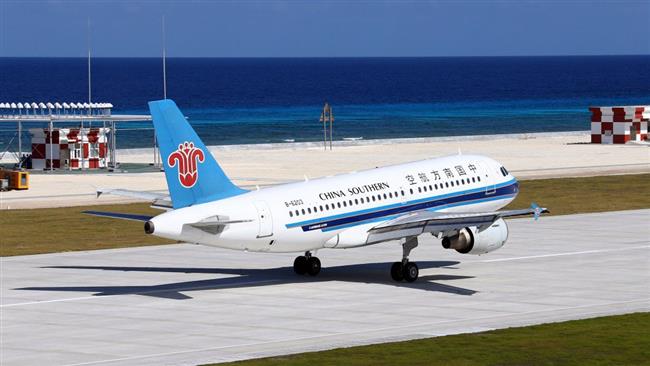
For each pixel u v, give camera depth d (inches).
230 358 3009.4
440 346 3134.8
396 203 4429.1
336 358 2979.8
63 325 3501.5
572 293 4067.4
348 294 4069.9
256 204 3988.7
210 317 3631.9
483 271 4606.3
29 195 7667.3
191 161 3909.9
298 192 4148.6
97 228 6023.6
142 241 5556.1
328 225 4185.5
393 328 3435.0
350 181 4350.4
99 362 2984.7
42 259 4948.3
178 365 2923.2
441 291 4128.9
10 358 3036.4
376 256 5049.2
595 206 7012.8
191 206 3878.0
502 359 2977.4
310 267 4490.7
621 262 4825.3
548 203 7165.4
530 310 3737.7
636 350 3085.6
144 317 3631.9
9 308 3789.4
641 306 3809.1
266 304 3865.7
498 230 4394.7
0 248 5280.5
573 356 3016.7
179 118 3873.0
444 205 4616.1
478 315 3654.0
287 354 3048.7
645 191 7859.3
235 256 5059.1
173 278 4434.1
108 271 4608.8
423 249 5270.7
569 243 5428.2
